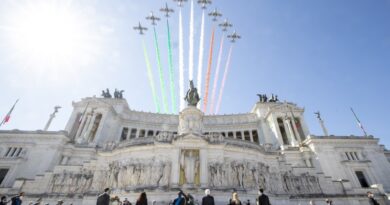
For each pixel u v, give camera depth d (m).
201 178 37.16
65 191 40.72
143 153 40.53
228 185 37.59
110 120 79.69
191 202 21.69
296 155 64.69
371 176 58.81
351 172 59.38
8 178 52.28
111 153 43.25
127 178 38.09
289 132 77.06
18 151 58.12
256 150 44.31
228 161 40.38
